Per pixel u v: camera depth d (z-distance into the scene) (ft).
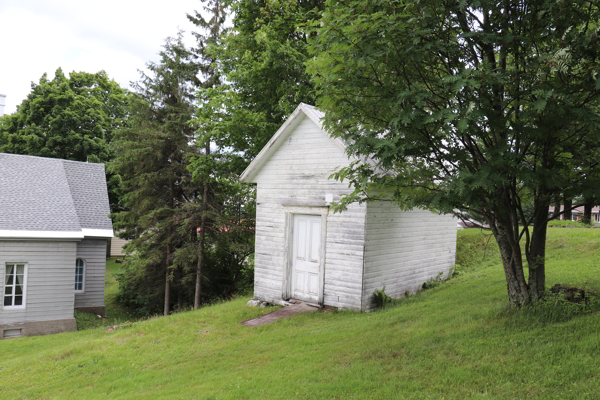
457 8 18.71
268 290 42.39
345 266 36.73
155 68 69.31
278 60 56.90
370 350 23.39
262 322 35.45
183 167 65.00
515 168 18.52
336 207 26.23
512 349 19.70
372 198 25.30
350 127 22.63
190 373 24.98
